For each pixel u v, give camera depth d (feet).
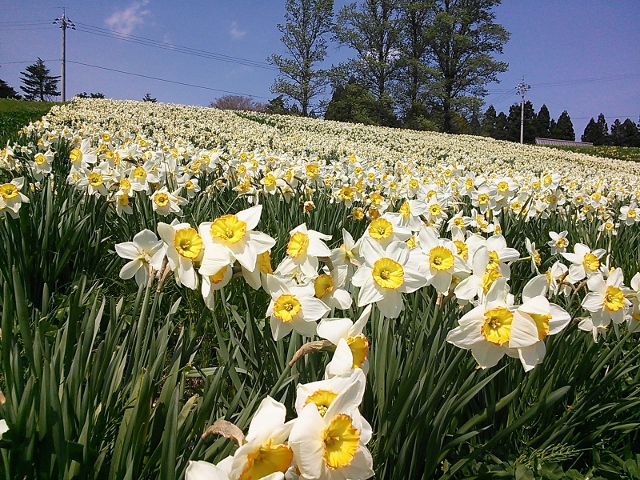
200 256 4.66
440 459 5.86
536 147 112.06
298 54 173.06
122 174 12.70
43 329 8.36
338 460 3.27
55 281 10.52
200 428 5.07
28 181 15.83
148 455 5.07
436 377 6.30
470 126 185.16
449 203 15.40
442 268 5.83
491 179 15.38
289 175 16.12
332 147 50.70
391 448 5.70
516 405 7.06
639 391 7.69
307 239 5.50
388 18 169.07
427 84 167.84
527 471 6.31
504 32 165.07
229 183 18.83
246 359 7.63
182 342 6.46
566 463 7.14
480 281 5.76
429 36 161.48
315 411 3.36
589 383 7.47
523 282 11.85
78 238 10.93
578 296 9.67
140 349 6.04
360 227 14.53
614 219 22.54
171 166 15.24
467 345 4.93
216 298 9.79
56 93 263.08
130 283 11.65
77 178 12.67
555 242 12.61
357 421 3.64
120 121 52.95
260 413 3.35
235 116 86.53
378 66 168.76
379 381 5.91
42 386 4.44
